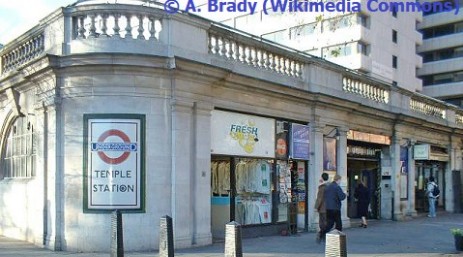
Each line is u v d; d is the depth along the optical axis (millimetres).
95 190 11750
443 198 26969
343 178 18062
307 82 16391
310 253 11516
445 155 26797
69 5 12148
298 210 16453
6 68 15398
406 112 22594
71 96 12008
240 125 14234
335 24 47594
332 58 47531
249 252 11641
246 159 14570
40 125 12945
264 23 50906
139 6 11906
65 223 11977
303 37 48938
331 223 13352
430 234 16000
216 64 13164
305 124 16750
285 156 15797
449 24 60500
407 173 22672
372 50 47812
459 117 28578
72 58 11703
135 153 11812
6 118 15656
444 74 60906
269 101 15039
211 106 13109
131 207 11719
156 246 11797
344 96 18141
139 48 11773
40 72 12438
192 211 12547
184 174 12305
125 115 11789
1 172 16062
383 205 21547
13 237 14656
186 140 12391
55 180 12148
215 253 11344
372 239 14586
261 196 15039
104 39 11758
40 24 13008
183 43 12391
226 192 14086
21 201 14281
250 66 14242
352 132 19141
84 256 10961
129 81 11805
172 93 12141
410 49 55250
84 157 11852
